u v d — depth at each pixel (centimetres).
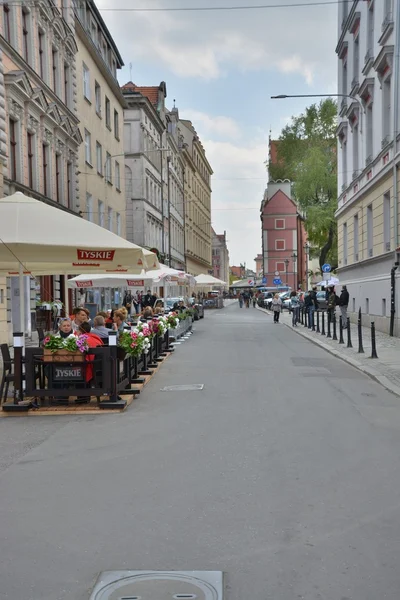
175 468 603
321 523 459
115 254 978
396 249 2034
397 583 365
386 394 1025
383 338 2062
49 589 362
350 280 3016
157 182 5225
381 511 482
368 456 640
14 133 2086
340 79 3170
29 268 1198
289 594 353
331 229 4562
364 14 2573
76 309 1128
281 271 9094
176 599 348
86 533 445
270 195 9156
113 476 580
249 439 713
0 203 1014
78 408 902
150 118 4888
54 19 2491
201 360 1549
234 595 352
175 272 2420
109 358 911
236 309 6619
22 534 445
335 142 4919
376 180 2352
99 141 3381
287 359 1553
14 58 2047
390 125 2200
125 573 381
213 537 435
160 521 466
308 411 874
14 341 911
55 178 2550
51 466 618
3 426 811
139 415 865
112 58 3766
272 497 516
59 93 2612
